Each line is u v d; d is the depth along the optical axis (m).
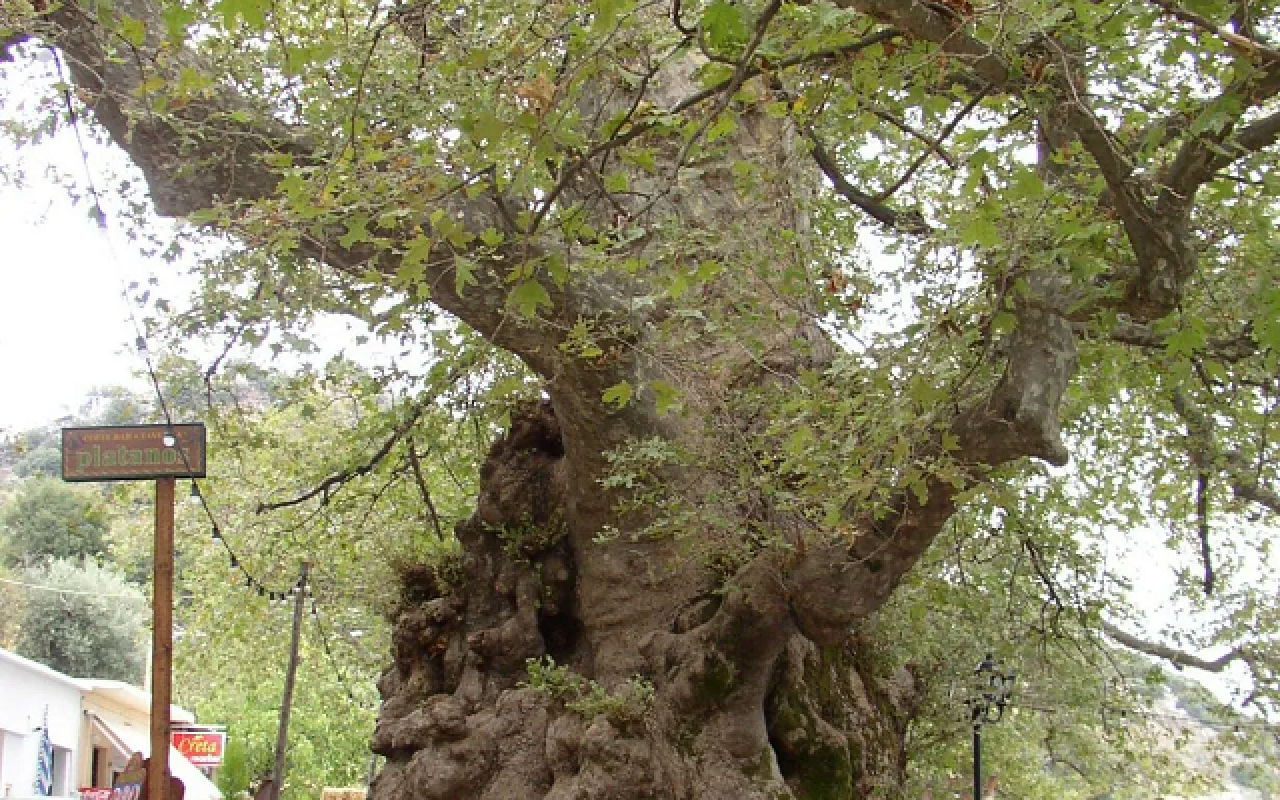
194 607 18.86
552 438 9.57
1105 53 5.95
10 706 24.70
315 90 7.84
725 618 7.95
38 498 38.91
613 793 7.77
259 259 8.00
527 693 8.65
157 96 7.50
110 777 30.30
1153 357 7.72
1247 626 12.15
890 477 6.78
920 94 6.16
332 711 27.69
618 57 6.15
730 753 8.02
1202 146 5.82
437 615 9.34
